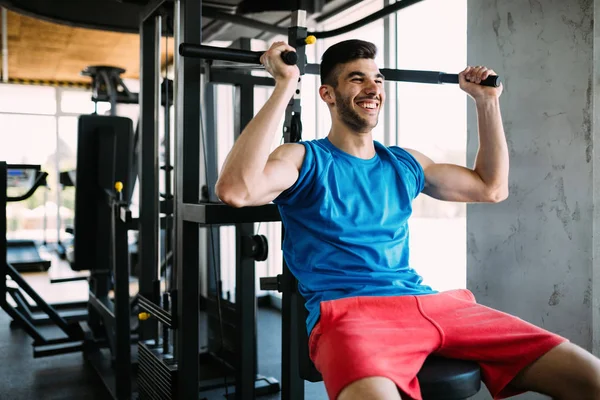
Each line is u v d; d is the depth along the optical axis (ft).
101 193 9.65
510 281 6.34
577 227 5.58
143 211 8.89
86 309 14.67
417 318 4.09
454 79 5.11
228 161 4.01
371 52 4.59
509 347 4.00
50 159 23.89
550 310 5.88
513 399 6.19
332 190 4.35
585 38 5.43
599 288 5.47
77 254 9.77
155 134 7.80
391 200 4.53
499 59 6.40
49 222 23.90
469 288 6.91
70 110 24.04
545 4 5.82
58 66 20.42
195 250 5.96
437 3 8.86
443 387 3.68
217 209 5.30
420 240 9.87
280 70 4.12
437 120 8.93
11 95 23.38
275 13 8.61
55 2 9.41
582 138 5.50
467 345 4.00
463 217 9.02
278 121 4.09
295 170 4.31
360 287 4.22
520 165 6.18
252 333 7.63
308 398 8.24
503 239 6.42
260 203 4.15
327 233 4.30
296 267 4.50
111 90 13.32
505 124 6.35
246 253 7.36
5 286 9.70
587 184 5.48
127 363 8.29
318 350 3.95
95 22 9.89
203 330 11.73
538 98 5.94
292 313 5.54
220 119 14.08
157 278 7.66
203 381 8.74
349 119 4.52
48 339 10.51
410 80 5.17
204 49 4.21
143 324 8.91
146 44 8.61
